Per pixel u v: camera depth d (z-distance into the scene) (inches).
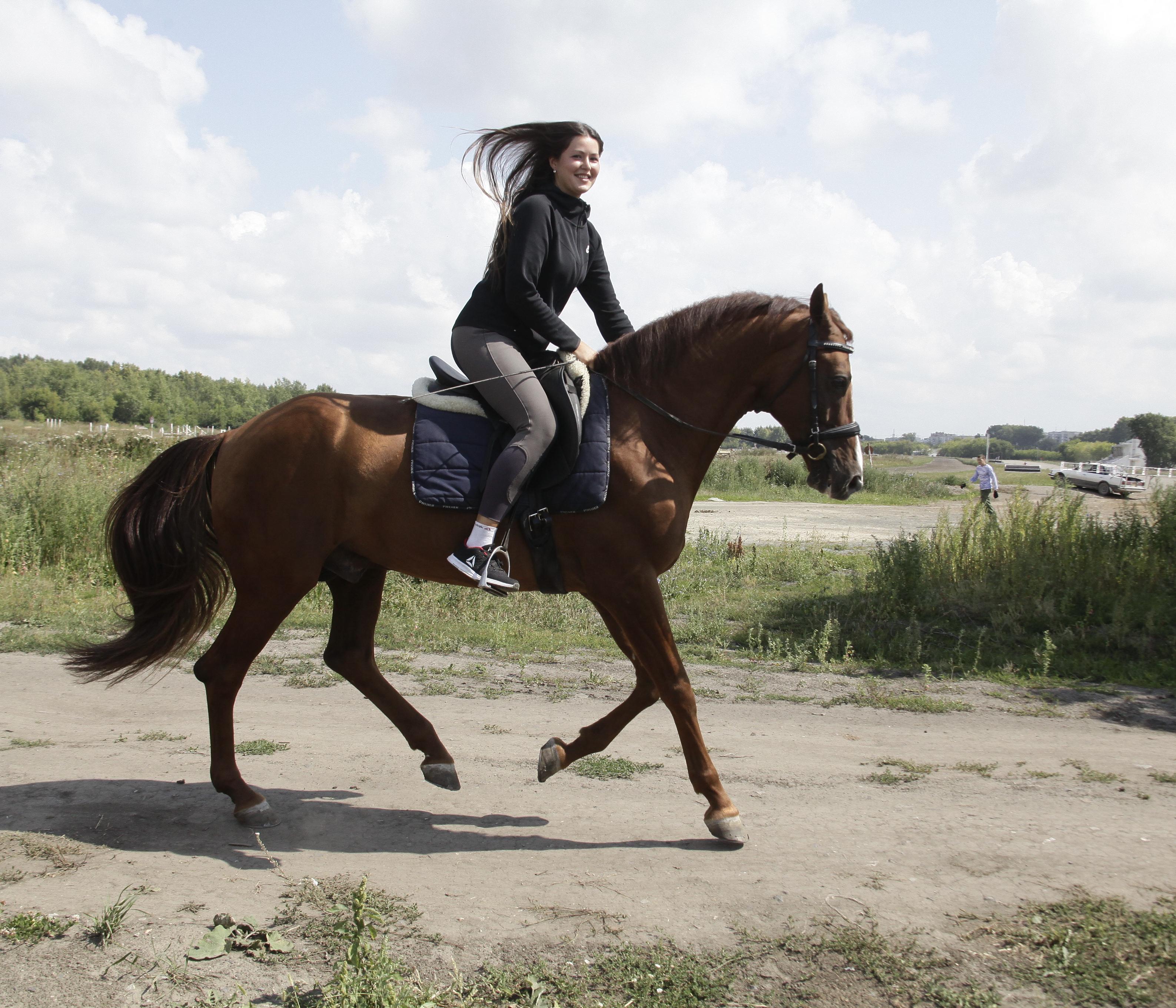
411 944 104.0
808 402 143.1
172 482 148.9
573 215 148.4
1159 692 251.9
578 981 97.0
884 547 545.3
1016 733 210.8
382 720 212.4
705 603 379.9
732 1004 93.6
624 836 141.9
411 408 147.9
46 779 161.2
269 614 144.8
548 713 221.9
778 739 202.8
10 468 460.1
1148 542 361.4
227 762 144.5
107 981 94.9
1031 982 96.7
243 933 104.1
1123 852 133.7
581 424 140.7
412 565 145.0
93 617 314.3
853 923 109.7
